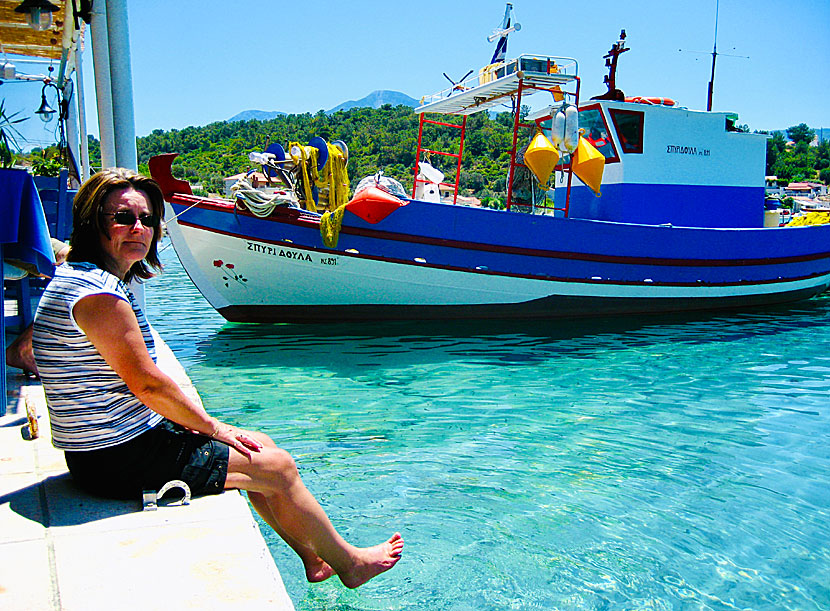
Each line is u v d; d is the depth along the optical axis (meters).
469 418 5.98
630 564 3.40
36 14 7.71
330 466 4.78
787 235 12.99
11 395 4.12
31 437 3.36
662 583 3.23
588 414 6.09
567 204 10.73
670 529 3.81
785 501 4.22
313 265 9.91
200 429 2.53
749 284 12.65
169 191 9.59
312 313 10.53
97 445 2.50
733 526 3.86
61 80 11.16
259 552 2.32
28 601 2.03
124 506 2.62
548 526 3.82
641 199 11.76
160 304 13.38
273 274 9.99
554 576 3.26
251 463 2.59
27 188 3.67
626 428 5.69
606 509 4.07
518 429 5.66
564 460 4.93
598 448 5.19
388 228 9.85
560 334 10.07
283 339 9.56
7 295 6.68
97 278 2.37
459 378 7.43
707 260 11.97
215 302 10.37
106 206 2.48
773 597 3.14
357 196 9.66
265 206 9.55
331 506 4.07
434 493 4.29
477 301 10.70
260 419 5.94
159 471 2.58
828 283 14.59
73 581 2.13
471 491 4.32
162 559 2.26
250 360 8.30
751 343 9.53
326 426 5.74
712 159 12.24
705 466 4.81
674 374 7.65
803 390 6.95
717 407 6.33
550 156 9.84
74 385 2.44
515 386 7.10
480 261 10.34
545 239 10.59
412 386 7.08
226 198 9.78
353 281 10.09
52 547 2.32
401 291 10.31
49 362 2.43
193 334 9.95
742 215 12.69
